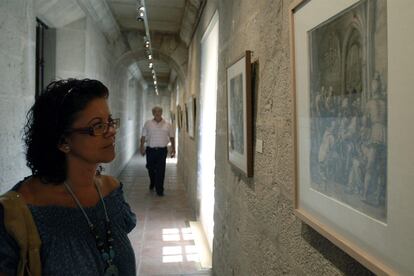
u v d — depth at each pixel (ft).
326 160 2.83
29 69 7.05
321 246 3.08
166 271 9.29
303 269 3.48
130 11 16.56
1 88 5.81
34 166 2.59
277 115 4.23
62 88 2.59
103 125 2.62
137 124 42.37
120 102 24.81
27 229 2.34
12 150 6.24
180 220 13.94
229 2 7.23
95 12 13.66
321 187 2.93
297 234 3.63
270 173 4.53
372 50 2.17
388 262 2.04
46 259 2.38
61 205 2.56
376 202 2.15
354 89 2.39
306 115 3.21
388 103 2.01
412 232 1.82
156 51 21.83
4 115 5.94
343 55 2.53
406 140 1.86
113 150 2.72
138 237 11.93
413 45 1.78
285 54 3.93
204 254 10.47
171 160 34.14
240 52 6.22
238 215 6.39
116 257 2.79
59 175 2.60
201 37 13.30
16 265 2.32
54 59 11.98
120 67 23.40
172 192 19.24
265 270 4.75
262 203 4.90
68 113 2.53
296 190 3.47
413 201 1.81
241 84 5.66
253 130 5.32
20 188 2.52
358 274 2.49
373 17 2.15
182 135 23.79
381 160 2.09
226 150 7.50
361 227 2.33
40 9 9.84
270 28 4.48
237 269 6.43
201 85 13.47
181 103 25.26
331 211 2.76
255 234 5.26
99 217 2.75
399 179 1.92
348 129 2.48
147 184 21.54
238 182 6.39
